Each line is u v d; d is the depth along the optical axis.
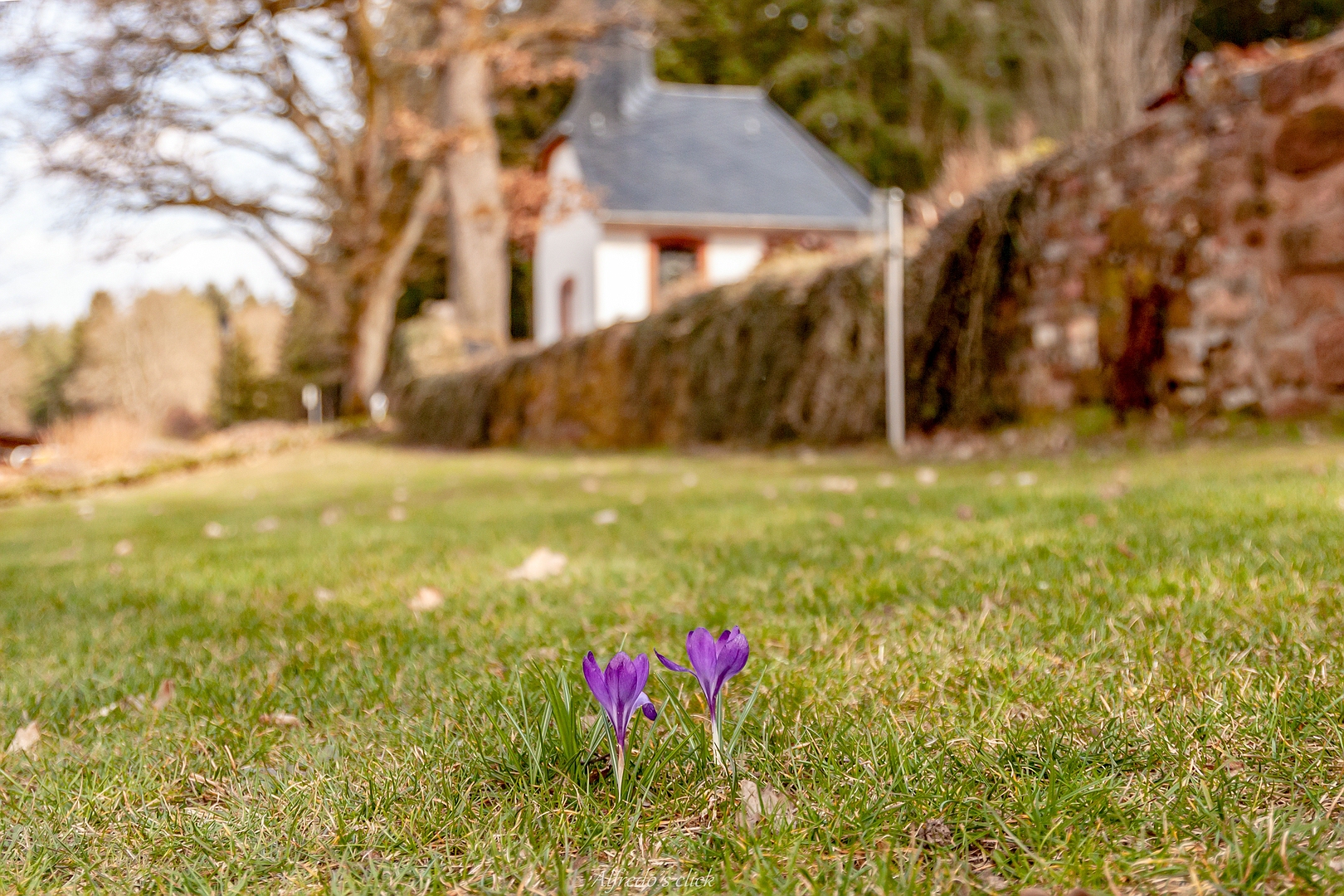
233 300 72.38
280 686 2.24
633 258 25.47
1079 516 3.99
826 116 38.22
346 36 20.97
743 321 11.77
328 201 23.38
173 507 9.12
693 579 3.23
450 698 2.01
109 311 66.25
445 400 18.56
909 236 10.78
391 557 4.47
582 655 2.25
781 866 1.22
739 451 11.41
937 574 2.98
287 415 65.06
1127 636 2.13
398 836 1.37
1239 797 1.33
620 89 28.86
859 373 10.34
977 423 9.25
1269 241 6.75
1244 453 6.03
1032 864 1.20
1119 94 24.56
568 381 15.27
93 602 3.74
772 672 2.05
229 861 1.33
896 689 1.90
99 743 1.90
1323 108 6.33
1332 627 2.06
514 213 24.64
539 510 6.23
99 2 18.61
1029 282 8.93
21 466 14.83
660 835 1.33
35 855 1.38
